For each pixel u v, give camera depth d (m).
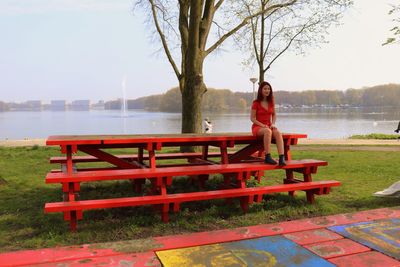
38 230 5.03
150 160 5.70
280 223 5.28
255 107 6.44
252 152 6.98
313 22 21.27
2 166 10.43
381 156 13.60
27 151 14.12
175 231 5.08
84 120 98.12
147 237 4.84
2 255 4.13
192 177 7.80
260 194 5.84
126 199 5.12
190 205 6.26
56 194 7.03
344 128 55.03
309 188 6.16
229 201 6.14
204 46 13.26
